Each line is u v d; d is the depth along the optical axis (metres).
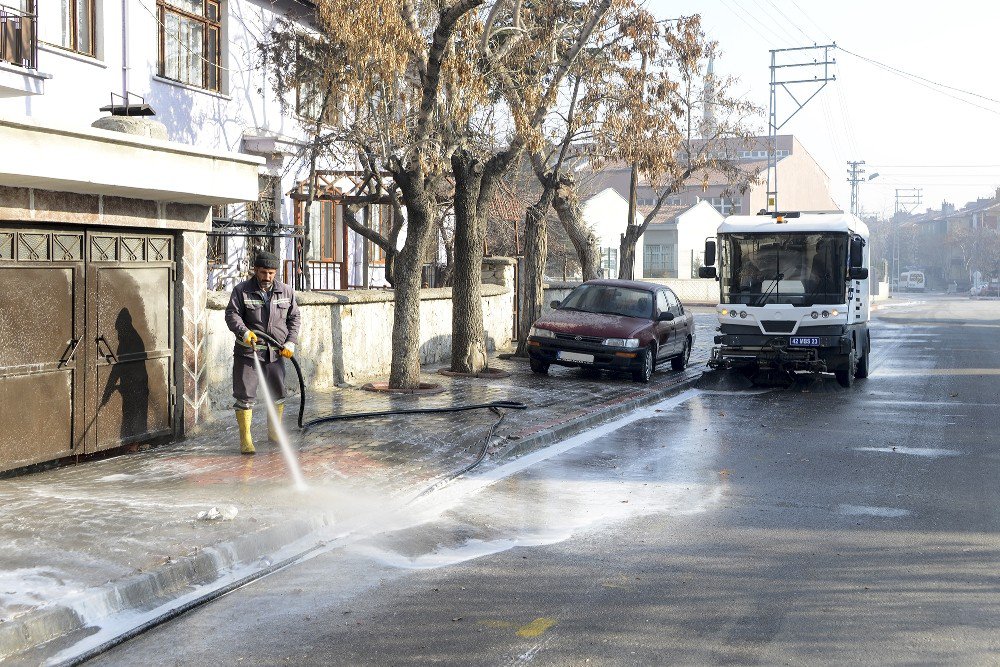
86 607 5.16
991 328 38.44
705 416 13.58
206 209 10.27
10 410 8.04
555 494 8.44
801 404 14.99
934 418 13.33
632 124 17.02
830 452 10.62
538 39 15.70
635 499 8.27
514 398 13.82
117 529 6.54
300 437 10.34
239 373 9.45
